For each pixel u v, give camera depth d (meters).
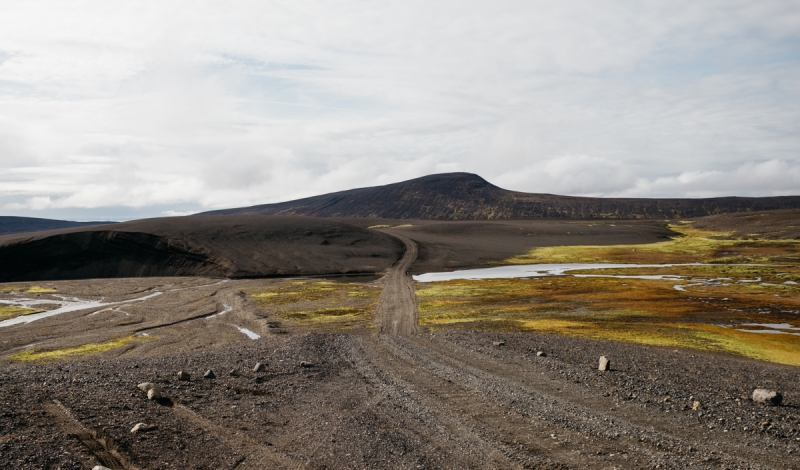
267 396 22.81
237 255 140.38
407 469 15.58
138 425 16.44
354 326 60.19
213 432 17.56
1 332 59.66
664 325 56.31
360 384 26.36
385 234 186.88
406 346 37.72
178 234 153.25
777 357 40.16
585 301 77.56
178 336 56.69
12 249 139.50
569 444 18.14
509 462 16.55
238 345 39.47
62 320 67.56
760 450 17.56
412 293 90.56
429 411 21.81
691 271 121.94
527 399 23.55
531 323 57.84
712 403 22.92
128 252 142.88
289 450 16.59
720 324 59.03
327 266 135.75
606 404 22.97
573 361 32.22
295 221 182.00
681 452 17.39
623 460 16.70
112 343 52.62
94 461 13.81
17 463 12.78
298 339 39.59
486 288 95.06
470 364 31.50
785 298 78.62
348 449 16.84
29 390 18.72
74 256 140.62
